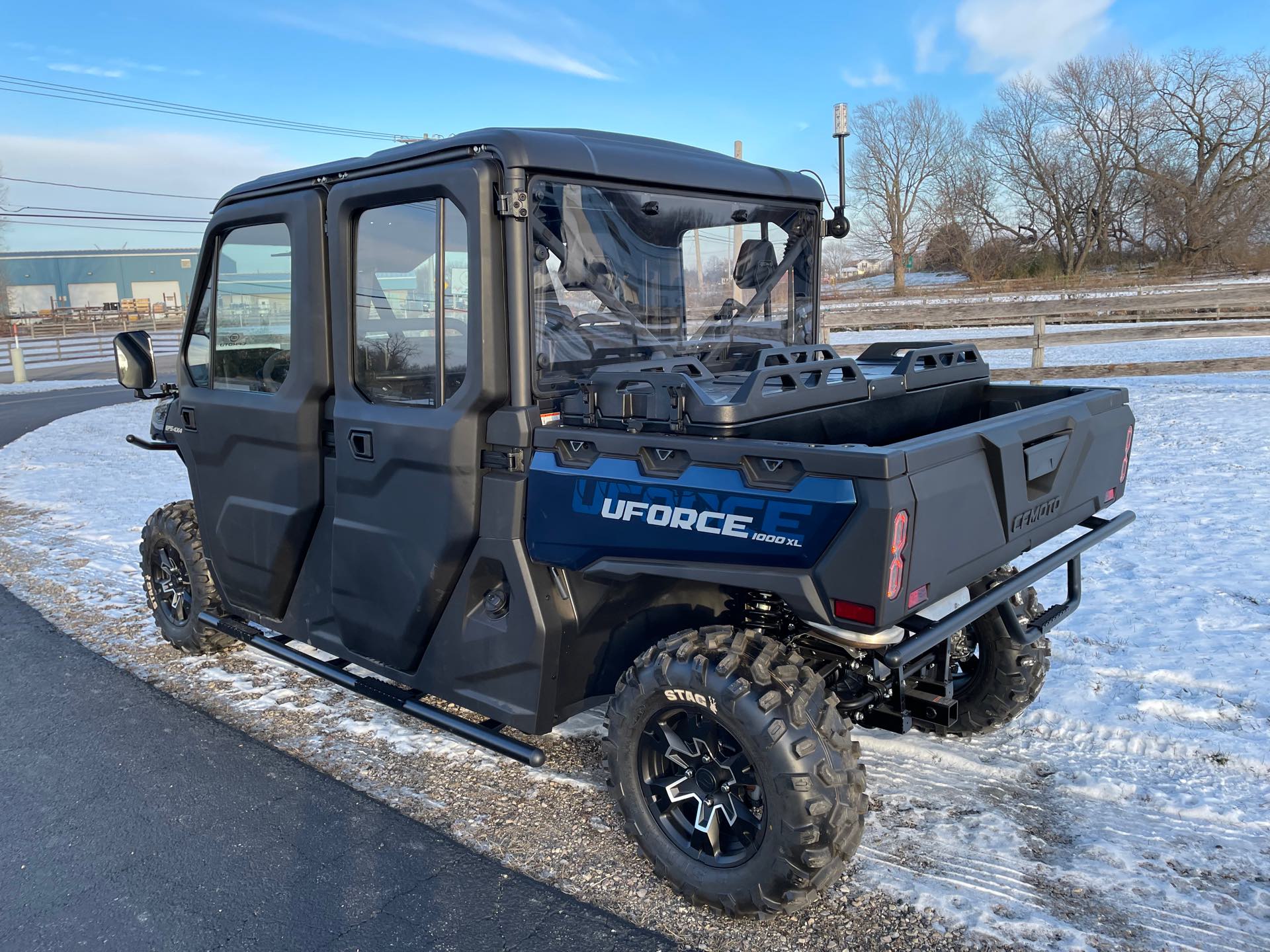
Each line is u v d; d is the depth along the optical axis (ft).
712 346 12.39
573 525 9.60
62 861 10.37
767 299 13.17
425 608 10.98
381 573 11.43
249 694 15.01
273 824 11.05
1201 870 9.52
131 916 9.39
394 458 10.94
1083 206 184.14
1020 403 12.48
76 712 14.44
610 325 10.95
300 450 12.51
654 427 9.29
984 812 10.71
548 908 9.38
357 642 12.14
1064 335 41.19
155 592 17.21
